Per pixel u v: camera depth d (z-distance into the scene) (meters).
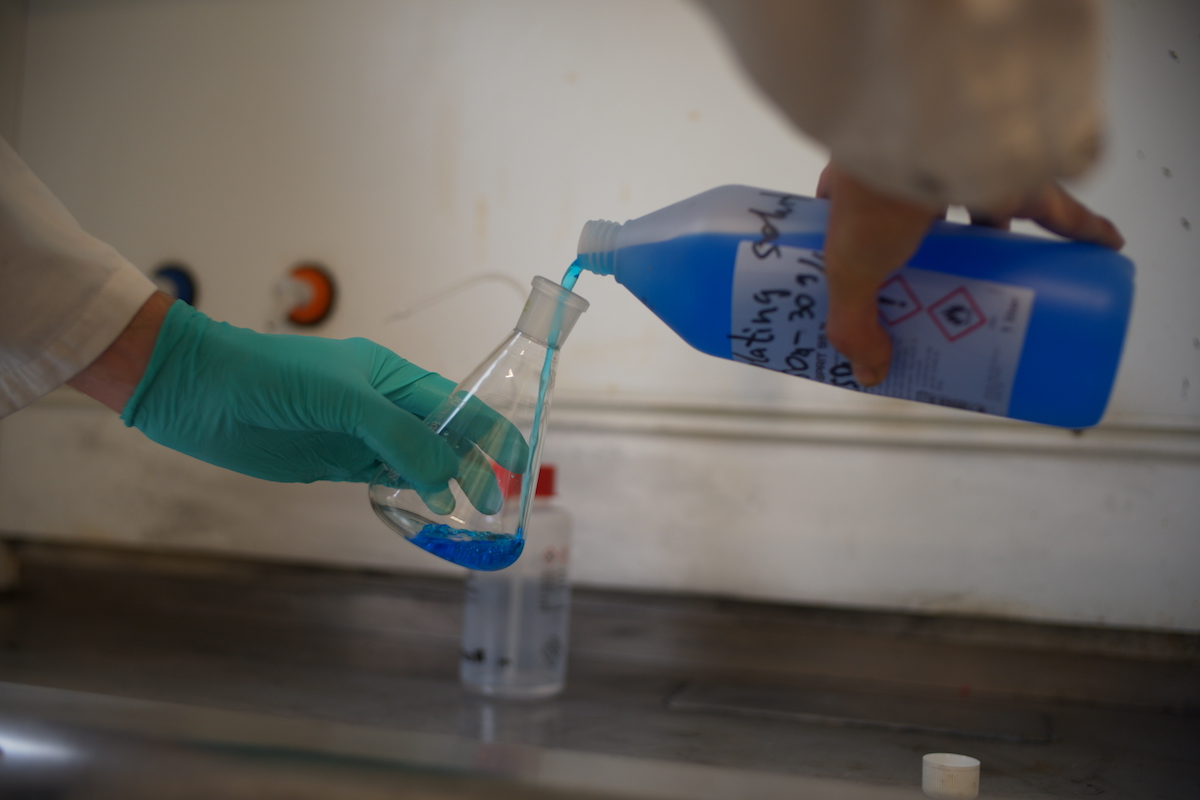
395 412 0.64
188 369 0.67
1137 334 1.01
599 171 1.19
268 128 1.32
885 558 1.08
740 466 1.12
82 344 0.66
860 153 0.36
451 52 1.25
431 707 0.92
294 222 1.30
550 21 1.21
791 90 0.35
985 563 1.05
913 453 1.07
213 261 1.33
